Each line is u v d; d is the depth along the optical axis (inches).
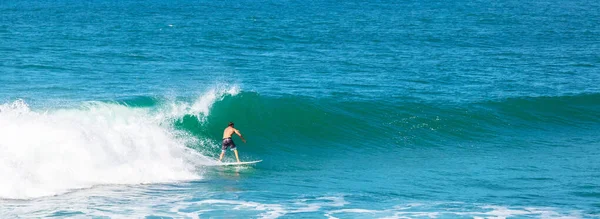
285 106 3540.8
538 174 2672.2
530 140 3535.9
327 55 6737.2
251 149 3134.8
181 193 2209.6
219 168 2706.7
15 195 2070.6
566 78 5462.6
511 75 5541.3
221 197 2160.4
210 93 3540.8
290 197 2194.9
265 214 1945.1
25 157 2230.6
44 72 5027.1
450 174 2677.2
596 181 2529.5
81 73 5073.8
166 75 5182.1
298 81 4943.4
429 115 3757.4
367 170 2775.6
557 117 4001.0
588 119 4010.8
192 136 3144.7
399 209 2042.3
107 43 7406.5
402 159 3031.5
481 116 3841.0
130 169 2426.2
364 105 3752.5
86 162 2341.3
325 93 4318.4
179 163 2674.7
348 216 1939.0
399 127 3567.9
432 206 2090.3
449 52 7214.6
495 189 2384.4
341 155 3110.2
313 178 2578.7
